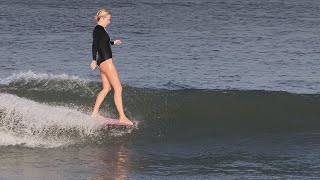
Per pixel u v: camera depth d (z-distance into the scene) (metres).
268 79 70.25
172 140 44.56
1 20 119.12
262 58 84.31
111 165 39.16
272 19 130.25
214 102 49.72
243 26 119.31
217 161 40.19
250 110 48.84
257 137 45.16
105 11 45.62
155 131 45.88
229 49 91.88
